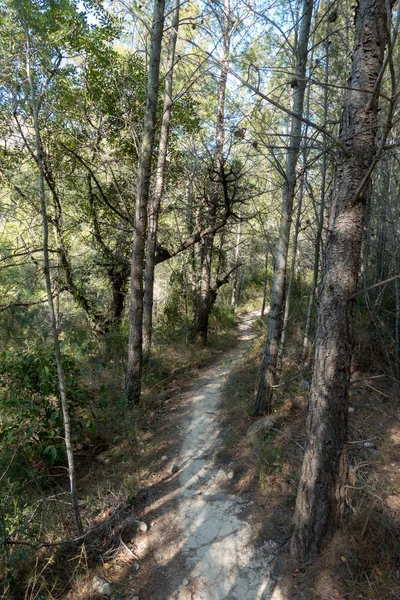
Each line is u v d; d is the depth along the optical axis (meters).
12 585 2.75
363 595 2.68
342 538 2.94
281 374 6.67
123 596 2.95
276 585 2.96
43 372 4.25
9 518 3.11
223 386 7.31
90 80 8.17
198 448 5.04
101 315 11.24
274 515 3.60
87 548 3.28
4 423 4.19
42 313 8.70
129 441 5.04
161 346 10.07
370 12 2.54
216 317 14.81
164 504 3.95
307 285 12.20
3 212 7.61
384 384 5.70
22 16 2.92
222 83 7.14
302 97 4.90
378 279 6.79
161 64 9.08
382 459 4.09
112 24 8.20
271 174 9.18
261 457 4.35
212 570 3.17
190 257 13.08
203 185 9.05
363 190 2.60
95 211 9.82
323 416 2.87
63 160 8.45
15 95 4.15
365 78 2.59
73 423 4.57
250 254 18.94
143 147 6.10
